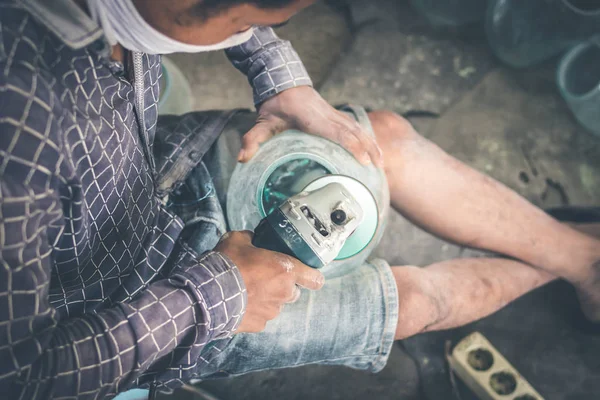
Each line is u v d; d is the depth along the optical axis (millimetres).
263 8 771
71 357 861
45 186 775
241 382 1806
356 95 2270
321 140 1271
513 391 1695
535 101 2285
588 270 1598
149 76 1062
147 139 1115
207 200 1321
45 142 759
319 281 1085
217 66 2324
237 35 901
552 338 1878
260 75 1357
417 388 1822
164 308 952
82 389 871
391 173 1452
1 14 729
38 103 746
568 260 1581
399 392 1814
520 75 2346
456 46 2398
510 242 1546
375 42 2379
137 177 1090
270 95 1348
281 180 1253
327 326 1277
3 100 714
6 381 790
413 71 2336
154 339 935
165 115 1439
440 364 1843
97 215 984
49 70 785
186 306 972
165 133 1364
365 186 1154
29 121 735
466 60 2371
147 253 1204
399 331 1384
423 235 1991
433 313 1422
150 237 1215
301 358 1302
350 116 1411
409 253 1966
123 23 806
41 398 833
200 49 868
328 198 1069
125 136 983
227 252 1079
